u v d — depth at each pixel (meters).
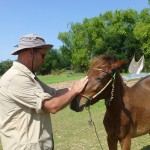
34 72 3.66
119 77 5.30
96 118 12.53
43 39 3.61
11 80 3.42
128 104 5.41
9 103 3.44
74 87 3.57
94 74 4.81
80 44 85.94
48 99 3.49
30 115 3.49
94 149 8.18
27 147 3.42
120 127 5.33
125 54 77.88
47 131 3.65
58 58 106.75
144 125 5.74
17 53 3.57
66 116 13.78
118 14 80.69
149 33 72.50
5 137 3.48
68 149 8.33
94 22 82.81
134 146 8.23
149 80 6.07
